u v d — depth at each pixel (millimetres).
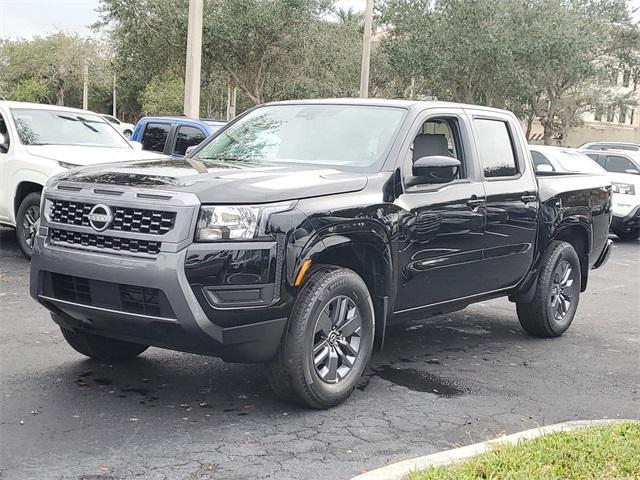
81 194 4887
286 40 28109
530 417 5246
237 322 4609
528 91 34500
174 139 13109
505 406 5461
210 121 13438
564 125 48094
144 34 27109
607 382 6207
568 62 35062
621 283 11516
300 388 4926
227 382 5629
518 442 4281
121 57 28641
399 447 4566
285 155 5996
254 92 29453
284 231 4719
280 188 4852
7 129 10453
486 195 6469
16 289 8492
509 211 6719
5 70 66125
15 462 4094
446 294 6203
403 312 5836
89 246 4812
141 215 4637
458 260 6195
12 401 5020
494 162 6805
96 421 4746
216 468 4145
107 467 4090
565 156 14977
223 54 28000
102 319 4820
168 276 4480
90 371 5738
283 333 4840
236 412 5027
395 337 7449
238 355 4723
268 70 29797
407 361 6559
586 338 7758
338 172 5457
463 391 5770
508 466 3904
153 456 4266
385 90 42500
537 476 3795
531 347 7270
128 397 5215
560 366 6625
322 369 5090
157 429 4664
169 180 4805
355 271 5457
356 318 5277
